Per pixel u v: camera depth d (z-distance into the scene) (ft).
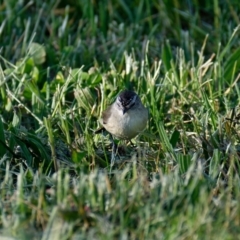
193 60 57.11
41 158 46.37
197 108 51.62
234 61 55.26
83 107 51.13
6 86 52.75
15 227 34.68
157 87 53.57
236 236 33.76
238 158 44.01
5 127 50.37
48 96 53.36
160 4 66.69
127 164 43.73
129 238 35.06
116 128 47.11
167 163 43.09
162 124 46.11
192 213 35.40
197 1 67.87
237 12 66.74
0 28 61.41
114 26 65.62
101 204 36.76
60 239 33.65
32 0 65.31
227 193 38.86
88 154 45.91
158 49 61.57
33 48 58.39
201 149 46.55
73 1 68.74
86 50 60.95
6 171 41.50
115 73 54.03
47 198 39.63
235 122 48.75
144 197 37.42
